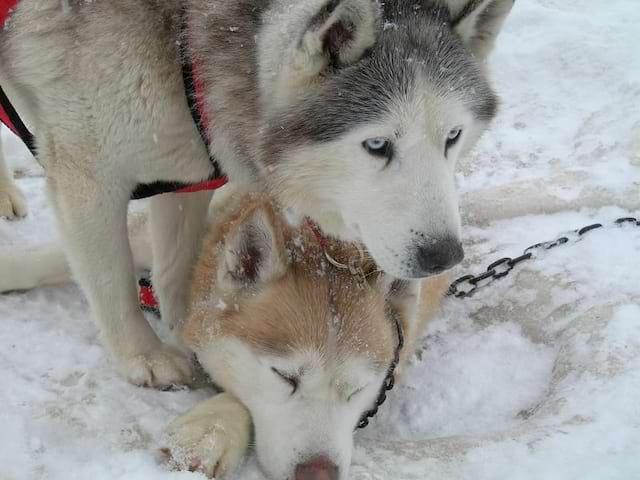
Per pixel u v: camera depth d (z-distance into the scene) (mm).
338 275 990
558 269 1222
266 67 887
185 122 937
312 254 994
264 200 1016
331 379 932
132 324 1033
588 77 1739
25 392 979
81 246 994
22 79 957
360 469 916
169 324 1129
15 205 1329
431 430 1042
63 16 917
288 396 939
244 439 938
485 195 1398
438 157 882
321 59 865
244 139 925
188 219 1096
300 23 862
